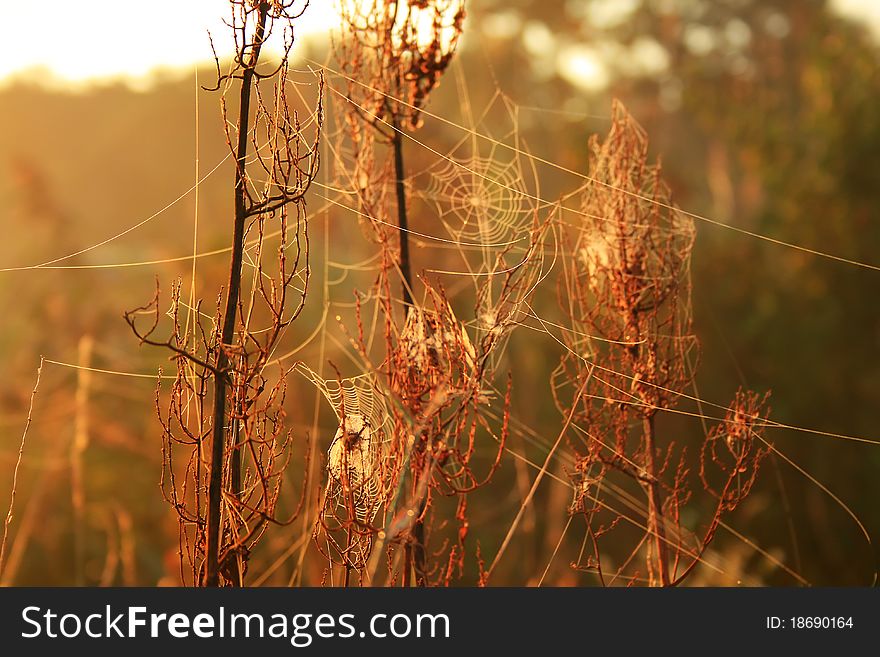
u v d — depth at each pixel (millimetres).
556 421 6301
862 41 10430
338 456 2447
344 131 3131
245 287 4703
